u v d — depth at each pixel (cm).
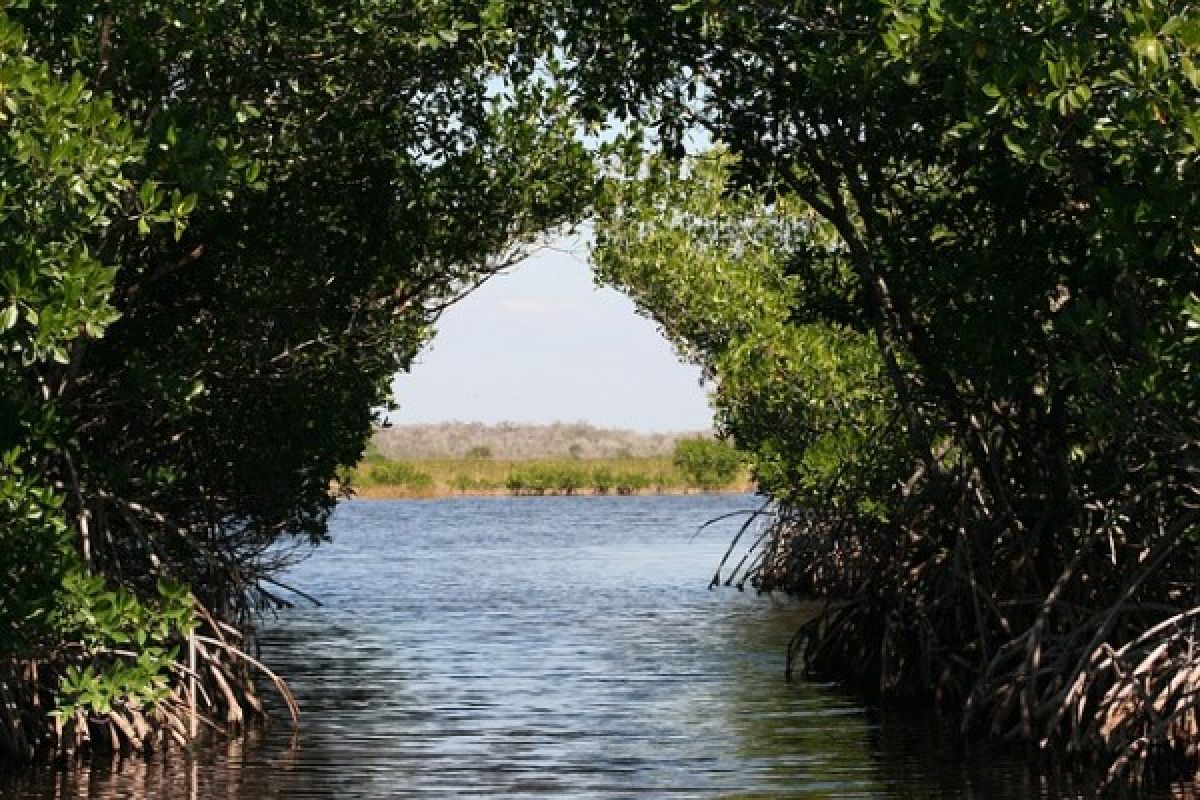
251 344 2505
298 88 2148
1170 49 1606
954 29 1736
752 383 4088
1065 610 2275
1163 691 1962
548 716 2520
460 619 4119
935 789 1922
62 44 1978
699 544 7194
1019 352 2209
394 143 2528
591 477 12144
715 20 2192
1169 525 2298
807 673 2950
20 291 1642
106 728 2144
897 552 2688
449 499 12494
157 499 2575
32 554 1855
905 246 2364
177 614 2000
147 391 2239
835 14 2130
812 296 2795
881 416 3747
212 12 1962
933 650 2555
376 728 2402
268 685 2880
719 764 2100
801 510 4631
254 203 2344
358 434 2908
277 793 1916
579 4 2475
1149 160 1702
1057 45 1694
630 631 3803
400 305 2834
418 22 2148
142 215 1812
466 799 1891
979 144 1802
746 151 2517
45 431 1930
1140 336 1920
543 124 2761
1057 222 2147
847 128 2406
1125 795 1856
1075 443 2427
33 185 1695
